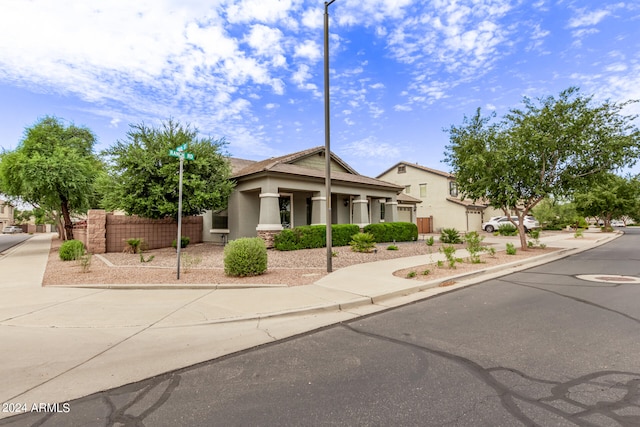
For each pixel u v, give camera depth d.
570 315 5.56
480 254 14.02
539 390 3.18
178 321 5.48
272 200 15.42
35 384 3.48
